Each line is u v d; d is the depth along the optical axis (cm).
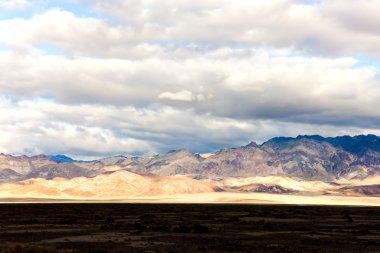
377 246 6084
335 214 14112
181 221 10231
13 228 8200
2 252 4588
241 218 11606
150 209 16688
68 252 4828
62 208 16788
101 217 11394
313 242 6400
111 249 5425
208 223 9662
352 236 7275
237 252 5344
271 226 8744
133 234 7200
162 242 6188
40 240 6341
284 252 5403
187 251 5362
